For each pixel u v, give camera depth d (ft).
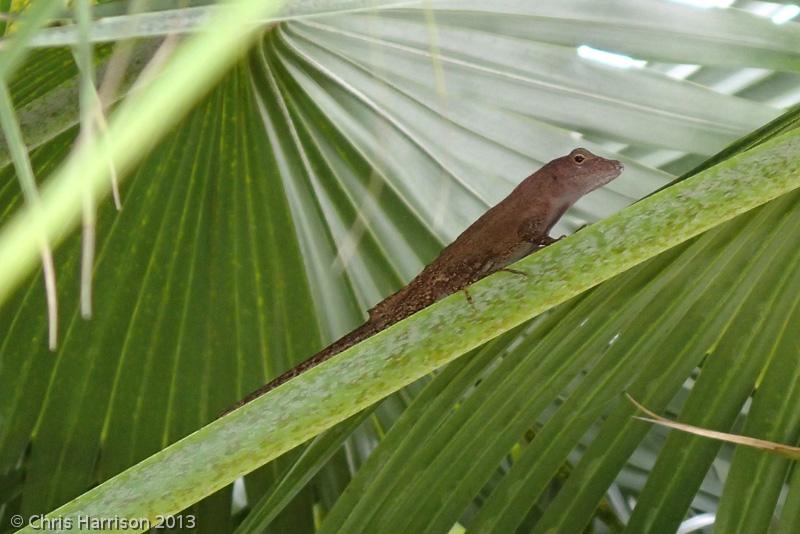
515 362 1.19
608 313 1.19
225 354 1.40
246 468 1.08
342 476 1.38
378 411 1.40
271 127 1.41
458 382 1.20
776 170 1.11
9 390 1.37
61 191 0.48
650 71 1.40
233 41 0.53
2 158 1.33
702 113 1.41
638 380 1.18
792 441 1.16
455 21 1.38
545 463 1.17
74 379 1.38
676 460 1.17
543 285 1.11
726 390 1.17
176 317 1.40
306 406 1.09
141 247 1.40
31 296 1.38
